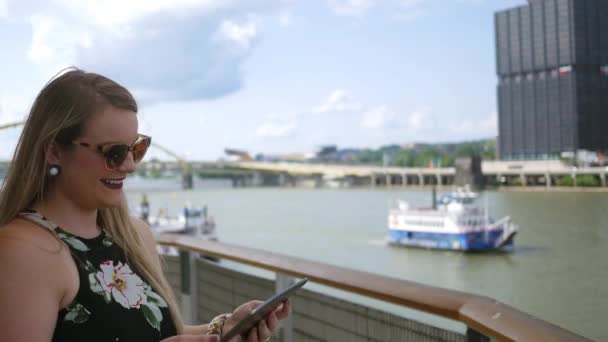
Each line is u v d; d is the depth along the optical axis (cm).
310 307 299
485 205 3972
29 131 151
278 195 14875
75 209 155
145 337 153
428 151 16800
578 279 734
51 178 153
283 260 303
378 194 13462
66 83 150
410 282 230
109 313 147
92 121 149
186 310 431
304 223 6456
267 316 163
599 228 991
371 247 4184
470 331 200
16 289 132
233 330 157
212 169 16738
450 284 1672
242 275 364
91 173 150
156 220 5597
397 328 241
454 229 3956
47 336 134
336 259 3500
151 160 13475
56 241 144
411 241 4234
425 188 14612
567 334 153
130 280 157
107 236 160
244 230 5838
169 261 452
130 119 155
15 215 150
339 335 278
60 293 140
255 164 16625
